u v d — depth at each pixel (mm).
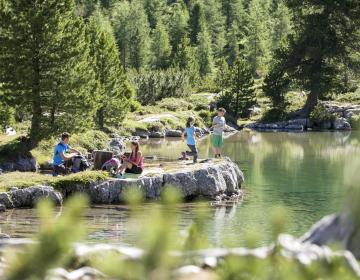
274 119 71812
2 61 31344
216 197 20375
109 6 162375
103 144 39812
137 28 122688
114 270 3105
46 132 31672
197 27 140125
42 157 31078
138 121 57562
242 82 74875
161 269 3107
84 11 151875
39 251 3160
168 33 139875
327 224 5836
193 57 109688
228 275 3520
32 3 31266
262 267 3547
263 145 45125
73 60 32312
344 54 71625
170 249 3121
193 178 20219
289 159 34531
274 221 3986
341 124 67625
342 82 77500
